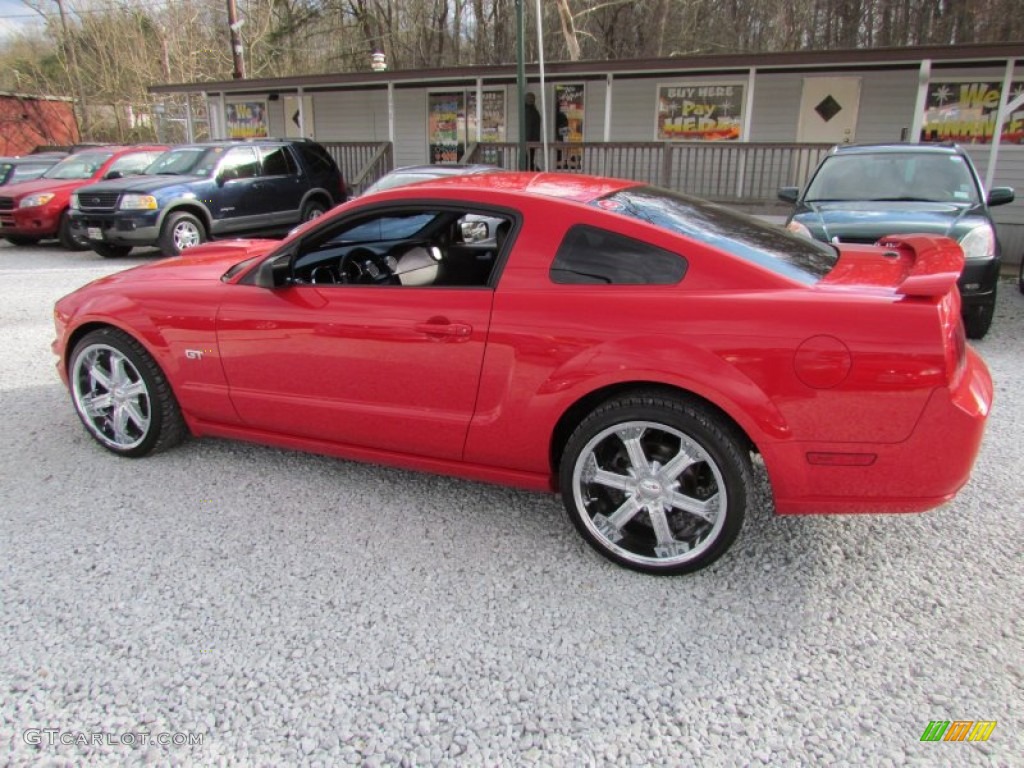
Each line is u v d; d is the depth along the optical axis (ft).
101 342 12.04
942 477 7.93
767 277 8.47
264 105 61.26
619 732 6.73
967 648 7.82
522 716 6.92
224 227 36.29
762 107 45.06
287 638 8.01
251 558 9.55
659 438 8.91
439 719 6.88
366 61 98.37
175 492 11.35
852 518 10.55
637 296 8.70
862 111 43.09
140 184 34.06
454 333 9.45
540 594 8.80
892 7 78.38
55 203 39.01
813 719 6.86
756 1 81.51
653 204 10.05
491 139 53.16
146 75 108.06
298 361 10.69
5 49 128.36
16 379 16.93
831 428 8.02
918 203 21.29
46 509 10.78
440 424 9.93
